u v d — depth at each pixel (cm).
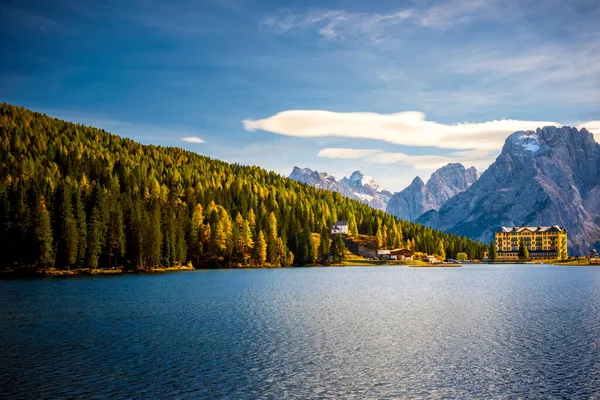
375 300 10725
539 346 6266
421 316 8506
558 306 9881
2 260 15950
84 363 5328
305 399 4416
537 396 4525
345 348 6109
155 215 19138
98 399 4328
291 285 14162
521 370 5253
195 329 7106
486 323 7850
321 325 7556
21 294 10825
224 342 6334
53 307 8969
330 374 5088
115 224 17838
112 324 7394
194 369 5169
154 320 7788
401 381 4900
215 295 11219
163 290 12088
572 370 5262
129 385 4672
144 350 5878
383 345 6281
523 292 12781
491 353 5922
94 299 10131
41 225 15675
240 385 4725
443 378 5006
